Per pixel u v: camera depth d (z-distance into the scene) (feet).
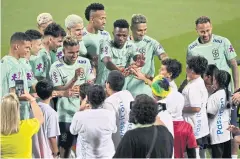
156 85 44.32
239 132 47.93
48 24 57.88
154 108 37.65
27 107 51.39
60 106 53.21
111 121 43.19
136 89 56.90
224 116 50.49
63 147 53.26
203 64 49.08
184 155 45.96
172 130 42.34
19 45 51.52
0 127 41.81
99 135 42.86
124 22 56.03
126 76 56.80
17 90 51.44
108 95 49.16
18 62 51.75
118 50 56.65
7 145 41.86
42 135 46.57
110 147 43.45
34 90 52.65
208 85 52.34
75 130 43.14
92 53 57.11
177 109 45.11
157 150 36.86
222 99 50.08
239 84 58.39
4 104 41.68
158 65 57.62
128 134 37.27
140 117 37.47
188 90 49.24
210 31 56.65
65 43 52.80
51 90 47.50
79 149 44.29
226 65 57.11
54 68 53.26
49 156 47.14
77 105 53.36
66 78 53.36
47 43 53.98
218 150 50.88
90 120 42.83
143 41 56.90
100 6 56.85
